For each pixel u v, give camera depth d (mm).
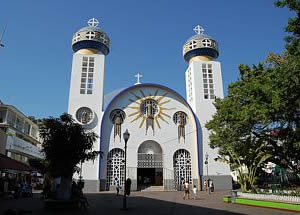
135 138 37344
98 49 40125
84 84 38000
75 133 18250
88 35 39906
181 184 36906
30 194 27250
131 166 36250
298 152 21281
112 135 36938
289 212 15367
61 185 18094
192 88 41656
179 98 40031
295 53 13477
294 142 19391
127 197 26750
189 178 37281
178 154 38062
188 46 43656
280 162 24156
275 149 22516
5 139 28094
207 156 35969
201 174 36969
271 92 14734
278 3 13641
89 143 18781
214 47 42938
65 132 18109
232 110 20609
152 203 21172
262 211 16062
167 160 37312
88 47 39875
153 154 37938
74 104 36875
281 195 18156
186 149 38125
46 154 18016
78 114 36656
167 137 38156
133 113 38250
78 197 17578
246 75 21078
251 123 19266
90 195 29125
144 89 39500
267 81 16031
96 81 38219
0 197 25156
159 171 39938
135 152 36812
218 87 41156
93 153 19047
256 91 16516
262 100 16328
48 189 24312
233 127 21609
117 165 36312
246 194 20984
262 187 23547
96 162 35219
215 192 33562
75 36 40750
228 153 25703
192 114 39188
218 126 23469
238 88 20453
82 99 37219
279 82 13547
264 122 17000
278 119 17406
